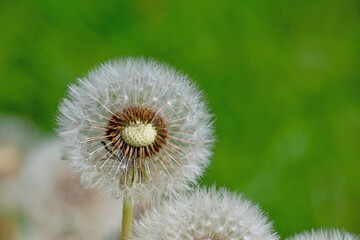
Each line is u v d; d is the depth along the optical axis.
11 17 0.54
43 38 0.54
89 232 0.45
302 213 0.52
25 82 0.53
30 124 0.51
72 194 0.46
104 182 0.38
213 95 0.54
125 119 0.39
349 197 0.53
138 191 0.38
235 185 0.52
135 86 0.39
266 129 0.53
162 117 0.39
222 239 0.39
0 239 0.46
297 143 0.53
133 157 0.39
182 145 0.39
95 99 0.39
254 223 0.39
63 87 0.53
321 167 0.53
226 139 0.53
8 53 0.54
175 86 0.40
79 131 0.39
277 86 0.54
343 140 0.54
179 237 0.38
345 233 0.40
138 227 0.38
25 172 0.47
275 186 0.52
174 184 0.39
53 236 0.45
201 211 0.39
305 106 0.54
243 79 0.54
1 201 0.46
